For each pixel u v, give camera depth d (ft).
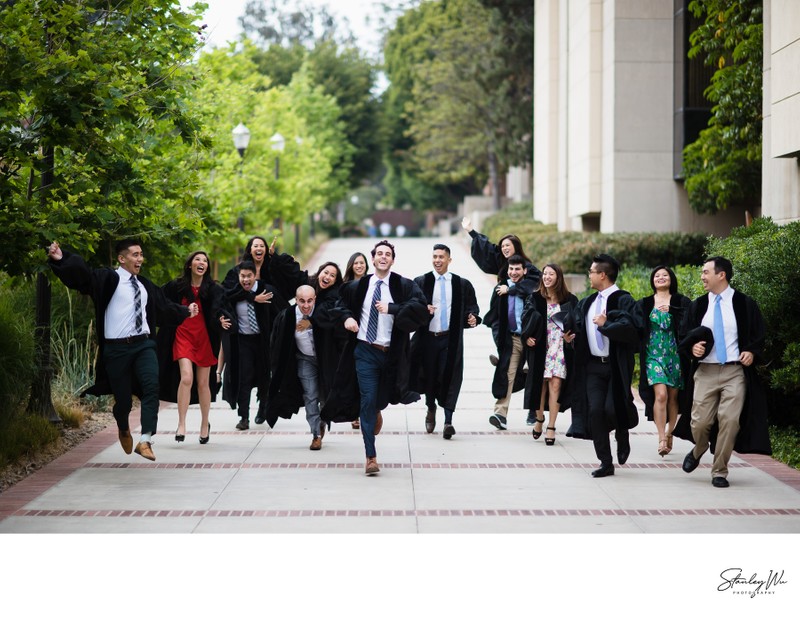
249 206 65.57
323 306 30.53
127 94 31.71
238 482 27.99
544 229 106.42
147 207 35.91
